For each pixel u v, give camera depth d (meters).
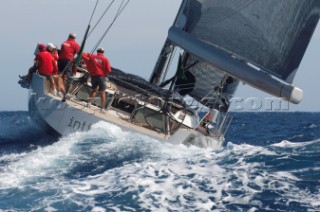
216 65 41.75
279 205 27.22
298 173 31.66
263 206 27.08
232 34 42.88
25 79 46.06
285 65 41.28
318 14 40.41
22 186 29.11
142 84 44.38
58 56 45.91
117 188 28.58
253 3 41.84
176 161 33.94
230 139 78.00
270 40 41.62
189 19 44.28
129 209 26.09
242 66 40.66
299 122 135.25
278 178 30.80
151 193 27.98
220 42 43.34
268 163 33.34
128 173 31.16
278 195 28.41
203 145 42.31
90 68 41.78
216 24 43.38
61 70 45.44
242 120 148.38
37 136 43.16
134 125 41.09
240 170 32.06
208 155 35.59
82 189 28.48
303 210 26.66
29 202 26.59
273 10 41.34
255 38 42.12
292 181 30.42
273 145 37.81
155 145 37.44
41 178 30.86
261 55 42.06
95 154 35.19
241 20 42.47
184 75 48.88
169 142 39.22
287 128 104.94
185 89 49.97
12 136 43.94
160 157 35.22
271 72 41.84
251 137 81.94
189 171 31.81
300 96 39.09
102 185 29.14
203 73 49.47
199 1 43.97
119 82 45.19
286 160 33.78
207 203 27.22
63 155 35.00
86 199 27.08
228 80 49.31
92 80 41.81
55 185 29.25
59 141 37.34
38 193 27.83
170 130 42.44
